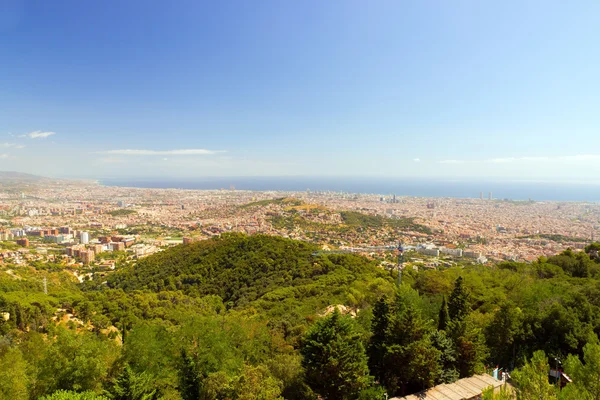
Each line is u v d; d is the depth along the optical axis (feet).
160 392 73.00
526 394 49.26
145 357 81.46
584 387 50.29
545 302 113.19
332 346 70.85
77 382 71.97
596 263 184.55
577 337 92.79
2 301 157.69
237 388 63.31
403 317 81.00
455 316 98.48
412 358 77.00
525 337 101.24
